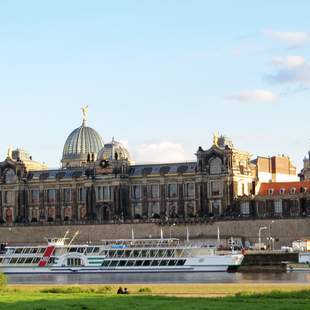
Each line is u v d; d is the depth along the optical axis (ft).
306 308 371.56
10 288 545.03
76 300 416.87
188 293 527.40
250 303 399.85
